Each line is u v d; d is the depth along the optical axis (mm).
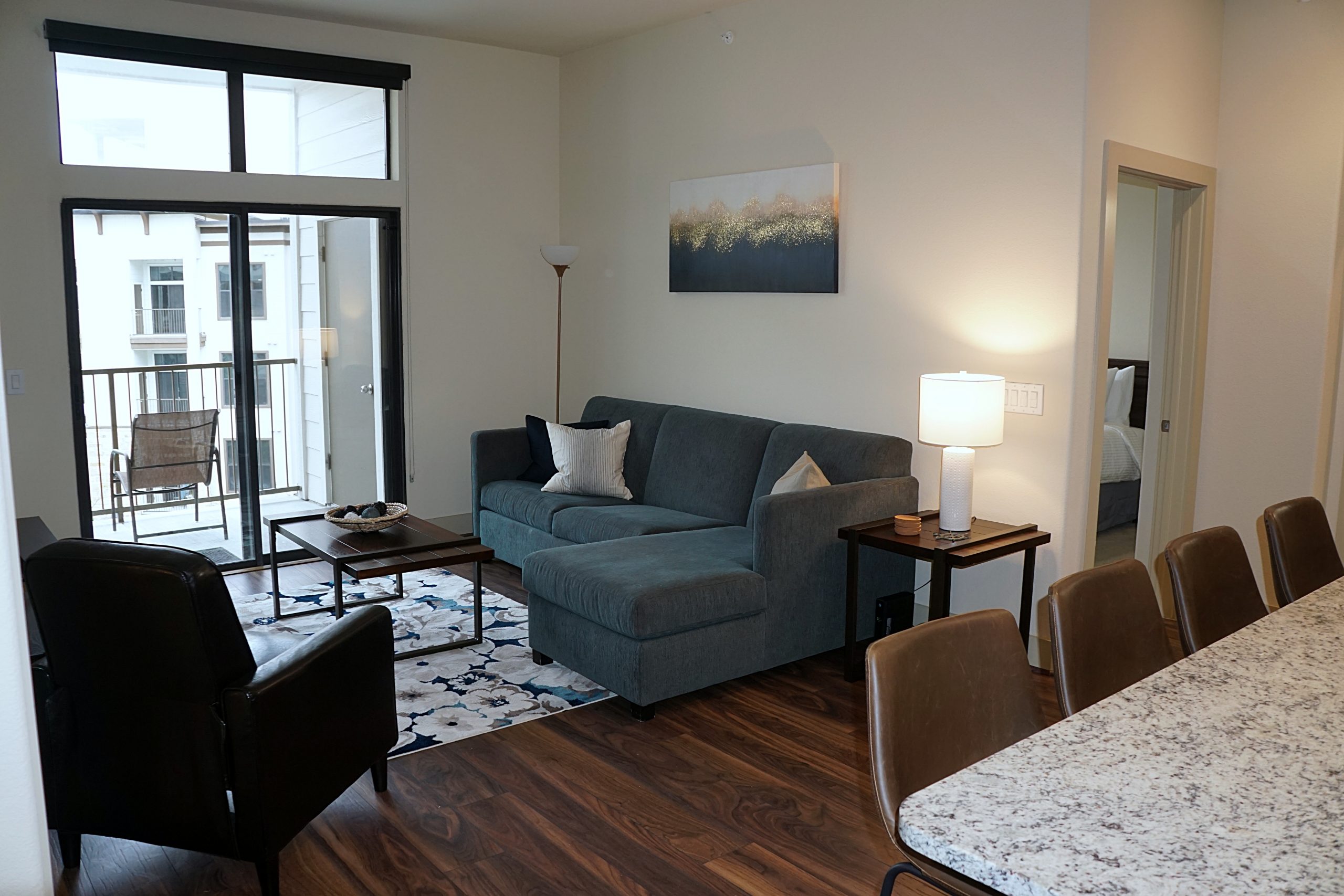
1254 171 4238
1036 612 3941
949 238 4117
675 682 3471
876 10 4312
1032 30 3758
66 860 2529
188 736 2264
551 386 6445
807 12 4617
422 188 5746
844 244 4551
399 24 5363
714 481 4812
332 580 5160
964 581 4184
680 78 5344
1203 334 4395
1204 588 2166
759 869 2547
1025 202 3840
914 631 1566
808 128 4672
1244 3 4211
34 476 4691
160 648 2186
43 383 4672
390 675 2820
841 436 4340
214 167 5102
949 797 1085
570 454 5156
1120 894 896
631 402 5594
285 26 5188
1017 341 3920
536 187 6211
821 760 3176
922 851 1018
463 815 2811
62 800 2406
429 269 5828
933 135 4137
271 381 5395
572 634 3680
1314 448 4156
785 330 4871
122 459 4977
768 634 3740
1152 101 3932
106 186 4742
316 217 5441
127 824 2379
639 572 3580
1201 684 1432
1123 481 5543
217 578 2184
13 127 4496
